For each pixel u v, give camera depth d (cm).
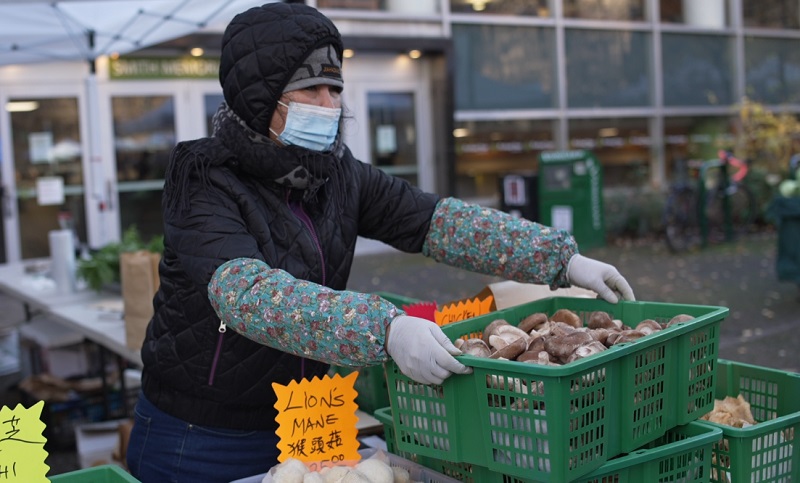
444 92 1207
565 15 1330
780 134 1337
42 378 545
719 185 1201
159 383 216
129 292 369
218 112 208
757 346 650
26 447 178
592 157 1084
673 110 1434
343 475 187
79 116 1016
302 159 200
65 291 536
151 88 1046
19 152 998
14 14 560
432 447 183
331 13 1135
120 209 1045
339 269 220
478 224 225
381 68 1195
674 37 1429
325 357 171
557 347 178
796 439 208
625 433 179
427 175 1236
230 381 207
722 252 1112
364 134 1191
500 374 165
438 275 1002
